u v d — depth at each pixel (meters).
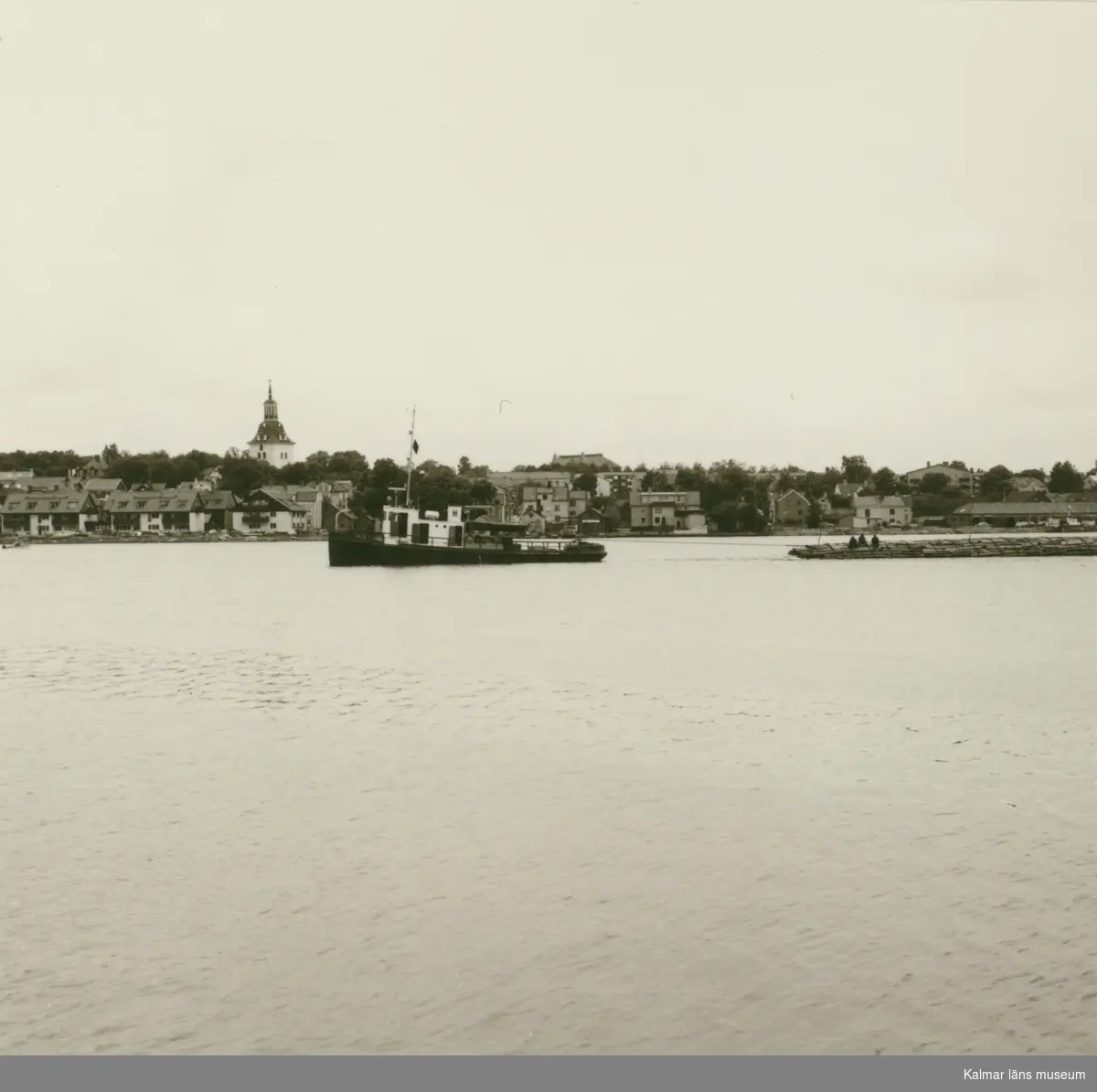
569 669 58.47
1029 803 32.28
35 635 75.94
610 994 20.94
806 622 83.69
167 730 42.31
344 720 44.19
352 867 26.88
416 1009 20.53
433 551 156.00
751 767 36.31
